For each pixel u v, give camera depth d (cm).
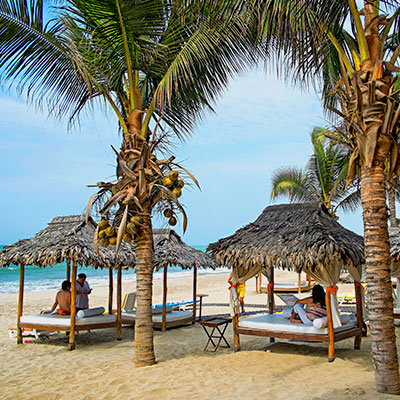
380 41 524
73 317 892
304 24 503
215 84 743
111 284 1120
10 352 887
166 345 902
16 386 654
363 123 505
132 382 634
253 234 805
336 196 1942
